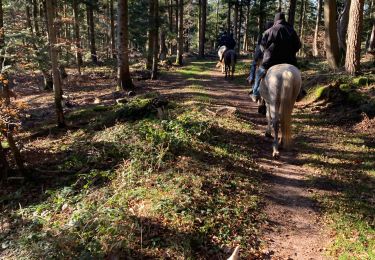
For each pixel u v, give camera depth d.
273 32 9.16
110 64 33.12
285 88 7.97
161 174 7.34
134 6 29.36
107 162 8.98
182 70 27.25
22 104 10.11
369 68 14.95
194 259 4.92
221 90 18.11
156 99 12.77
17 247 5.75
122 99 15.59
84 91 21.53
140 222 5.57
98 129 12.10
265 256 5.22
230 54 21.94
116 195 6.63
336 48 16.70
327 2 16.30
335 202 6.64
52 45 12.50
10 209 7.95
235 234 5.59
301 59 23.20
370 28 37.09
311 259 5.19
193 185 6.79
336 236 5.68
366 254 5.08
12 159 10.62
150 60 26.94
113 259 4.83
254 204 6.50
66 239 5.22
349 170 7.96
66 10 29.66
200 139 9.31
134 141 9.45
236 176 7.50
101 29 40.81
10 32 11.89
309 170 8.13
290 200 6.88
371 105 11.16
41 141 12.16
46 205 7.39
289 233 5.83
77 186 8.08
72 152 10.31
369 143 9.41
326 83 14.07
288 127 8.21
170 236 5.28
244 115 12.62
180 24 31.16
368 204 6.46
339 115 11.80
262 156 8.95
